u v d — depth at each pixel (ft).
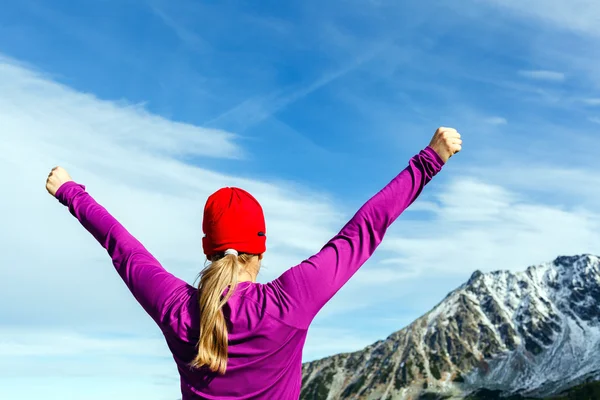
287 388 6.85
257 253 7.18
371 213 7.12
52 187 8.43
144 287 7.36
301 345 6.89
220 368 6.62
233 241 7.04
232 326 6.67
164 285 7.27
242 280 7.02
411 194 7.26
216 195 7.32
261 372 6.71
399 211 7.22
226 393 6.79
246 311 6.71
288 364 6.81
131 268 7.55
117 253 7.77
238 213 7.10
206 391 6.83
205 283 6.82
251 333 6.64
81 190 8.39
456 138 7.45
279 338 6.66
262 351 6.65
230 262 6.84
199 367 6.64
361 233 7.05
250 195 7.39
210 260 7.32
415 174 7.30
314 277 6.80
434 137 7.54
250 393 6.76
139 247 7.82
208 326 6.58
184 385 7.03
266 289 6.87
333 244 7.02
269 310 6.69
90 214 8.12
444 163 7.41
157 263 7.65
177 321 6.96
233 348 6.66
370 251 7.05
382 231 7.13
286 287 6.81
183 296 7.13
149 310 7.27
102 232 7.97
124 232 7.97
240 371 6.70
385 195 7.20
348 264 6.91
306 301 6.76
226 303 6.76
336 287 6.86
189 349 6.89
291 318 6.69
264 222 7.38
